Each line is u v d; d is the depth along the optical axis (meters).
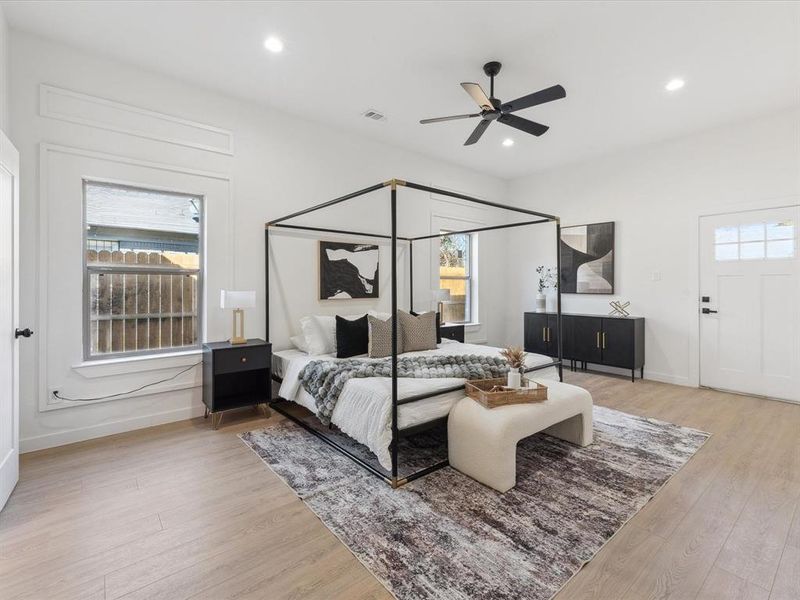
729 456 2.66
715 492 2.20
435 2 2.39
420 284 5.19
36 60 2.72
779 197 3.89
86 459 2.61
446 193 2.62
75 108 2.86
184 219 3.42
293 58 3.00
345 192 4.40
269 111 3.82
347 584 1.54
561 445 2.85
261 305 3.81
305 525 1.91
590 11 2.46
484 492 2.22
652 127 4.25
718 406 3.76
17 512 2.01
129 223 3.17
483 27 2.62
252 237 3.73
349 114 3.98
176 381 3.31
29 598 1.47
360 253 4.52
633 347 4.62
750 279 4.09
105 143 2.98
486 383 2.74
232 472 2.45
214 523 1.93
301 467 2.52
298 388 3.25
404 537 1.82
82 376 2.90
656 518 1.96
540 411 2.46
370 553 1.71
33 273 2.72
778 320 3.94
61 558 1.68
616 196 5.09
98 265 3.04
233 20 2.56
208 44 2.83
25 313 2.70
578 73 3.17
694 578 1.56
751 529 1.87
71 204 2.86
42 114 2.74
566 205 5.61
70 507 2.06
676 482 2.32
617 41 2.76
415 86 3.41
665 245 4.67
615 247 5.10
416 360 3.23
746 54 2.90
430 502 2.11
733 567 1.62
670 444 2.86
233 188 3.61
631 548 1.74
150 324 3.27
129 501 2.12
